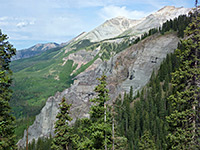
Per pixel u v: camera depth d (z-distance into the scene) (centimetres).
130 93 10031
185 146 1745
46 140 9838
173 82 2083
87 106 12381
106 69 14762
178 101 1908
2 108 1891
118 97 10856
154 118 7506
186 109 1841
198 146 1688
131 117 7675
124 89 11281
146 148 4434
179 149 1759
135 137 6981
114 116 2245
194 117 1816
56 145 2873
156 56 11494
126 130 7375
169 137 1877
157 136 6506
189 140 1744
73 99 13188
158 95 8356
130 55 13362
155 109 8044
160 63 11081
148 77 11000
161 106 7644
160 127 6775
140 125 7888
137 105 8644
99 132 2111
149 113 8050
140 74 11394
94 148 2214
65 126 2908
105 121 2184
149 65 11488
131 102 9788
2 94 1870
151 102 8344
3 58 1927
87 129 2311
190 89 1895
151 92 9081
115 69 13625
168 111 7300
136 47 13438
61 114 2945
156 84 9212
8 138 1834
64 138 2823
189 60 2000
